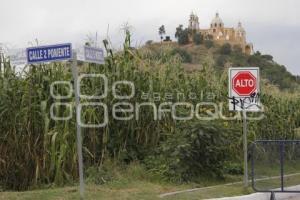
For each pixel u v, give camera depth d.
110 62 15.62
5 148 13.28
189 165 14.88
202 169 15.21
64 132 13.31
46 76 13.96
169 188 13.45
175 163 14.62
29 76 13.90
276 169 14.69
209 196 12.45
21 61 12.35
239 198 12.62
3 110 13.27
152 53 17.27
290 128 22.66
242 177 16.42
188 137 15.04
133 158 15.27
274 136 21.55
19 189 13.34
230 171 16.94
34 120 13.42
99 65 15.32
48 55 11.07
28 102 13.47
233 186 14.19
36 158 13.28
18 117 13.32
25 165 13.34
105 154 14.80
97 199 11.21
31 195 11.43
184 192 12.80
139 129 15.61
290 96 23.92
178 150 14.67
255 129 19.42
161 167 14.73
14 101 13.45
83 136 14.18
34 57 11.24
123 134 15.38
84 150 14.07
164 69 16.98
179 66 17.83
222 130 15.58
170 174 14.57
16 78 13.80
